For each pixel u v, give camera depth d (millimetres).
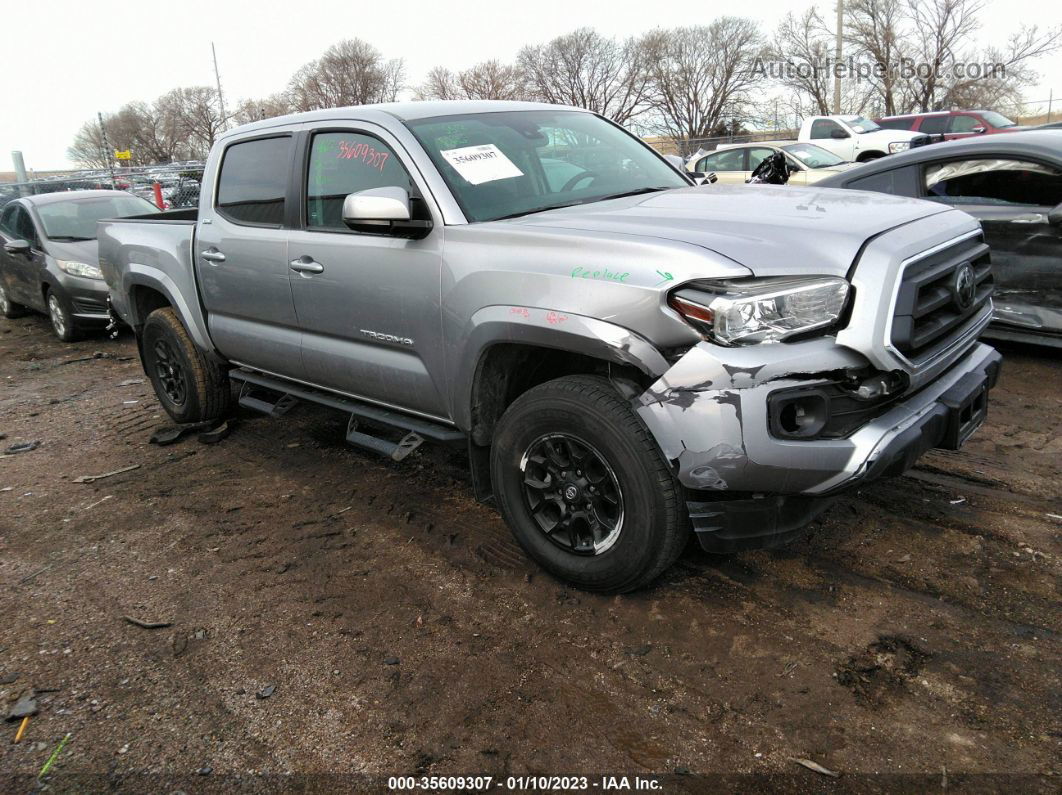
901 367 2635
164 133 54062
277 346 4305
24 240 9539
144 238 5191
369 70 54906
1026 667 2582
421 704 2627
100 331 9492
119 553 3799
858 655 2701
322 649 2949
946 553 3264
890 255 2633
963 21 35156
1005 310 5516
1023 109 34938
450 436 3518
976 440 4363
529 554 3277
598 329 2723
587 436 2891
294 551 3705
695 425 2572
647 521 2812
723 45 43469
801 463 2561
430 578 3387
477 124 3781
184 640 3057
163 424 5711
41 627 3205
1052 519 3465
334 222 3824
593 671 2727
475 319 3100
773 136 40312
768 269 2545
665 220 2969
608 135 4305
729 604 3031
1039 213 5254
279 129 4211
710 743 2377
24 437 5664
